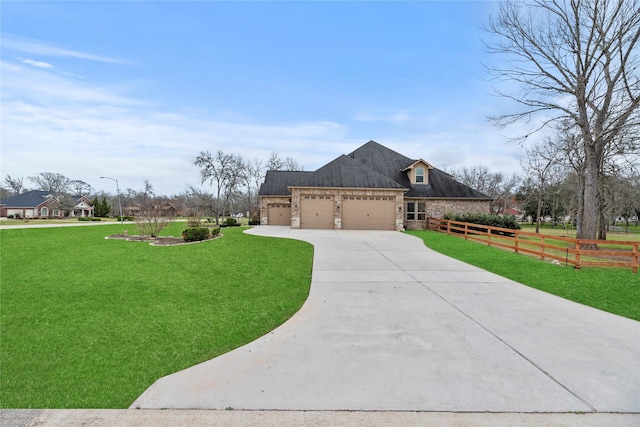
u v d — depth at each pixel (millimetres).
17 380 3980
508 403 3154
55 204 58594
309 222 22344
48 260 11734
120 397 3529
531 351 4348
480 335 4906
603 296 7180
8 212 55875
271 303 6781
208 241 16344
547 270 9766
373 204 22344
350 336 4898
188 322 5832
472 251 13289
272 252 13016
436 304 6484
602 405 3139
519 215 66188
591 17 14734
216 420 2873
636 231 40812
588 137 15133
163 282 8672
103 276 9320
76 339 5191
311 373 3768
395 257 11789
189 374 3818
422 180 25344
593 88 15320
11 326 5762
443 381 3562
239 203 58125
